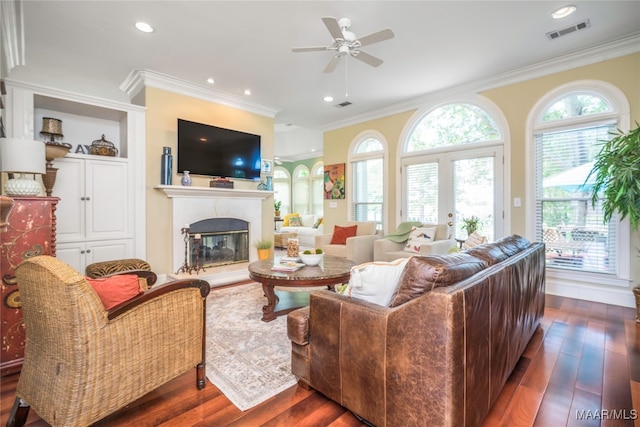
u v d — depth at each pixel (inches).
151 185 156.8
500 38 123.6
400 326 51.4
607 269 133.3
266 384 73.0
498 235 161.9
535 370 78.9
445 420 46.0
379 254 173.3
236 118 191.6
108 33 118.6
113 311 54.9
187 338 68.1
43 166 89.1
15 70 146.9
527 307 83.7
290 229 335.0
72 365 51.0
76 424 51.1
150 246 156.3
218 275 162.4
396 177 206.2
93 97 137.5
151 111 156.9
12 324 77.9
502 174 160.9
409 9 104.8
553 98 144.9
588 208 137.6
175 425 59.4
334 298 63.3
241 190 182.1
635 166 104.0
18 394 58.1
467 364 48.8
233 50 132.3
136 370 58.9
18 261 78.7
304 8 104.0
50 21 110.3
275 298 114.6
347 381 59.9
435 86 173.0
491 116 164.7
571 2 101.6
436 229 170.7
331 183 247.6
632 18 110.5
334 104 202.1
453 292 46.9
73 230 132.8
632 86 125.4
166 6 102.6
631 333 101.0
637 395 68.3
